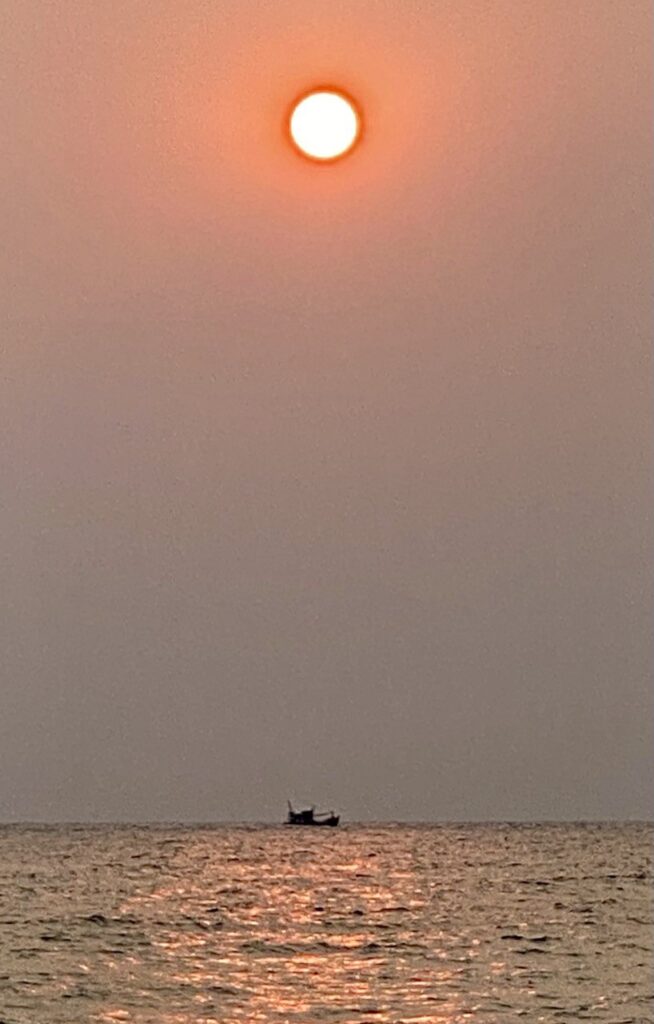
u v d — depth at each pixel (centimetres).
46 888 7750
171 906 6550
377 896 7188
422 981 4066
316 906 6556
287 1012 3553
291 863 10525
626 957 4581
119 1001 3700
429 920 5872
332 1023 3400
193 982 4031
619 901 6825
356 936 5228
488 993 3831
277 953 4712
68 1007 3616
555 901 6819
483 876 8862
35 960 4500
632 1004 3662
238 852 12581
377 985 3978
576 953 4691
